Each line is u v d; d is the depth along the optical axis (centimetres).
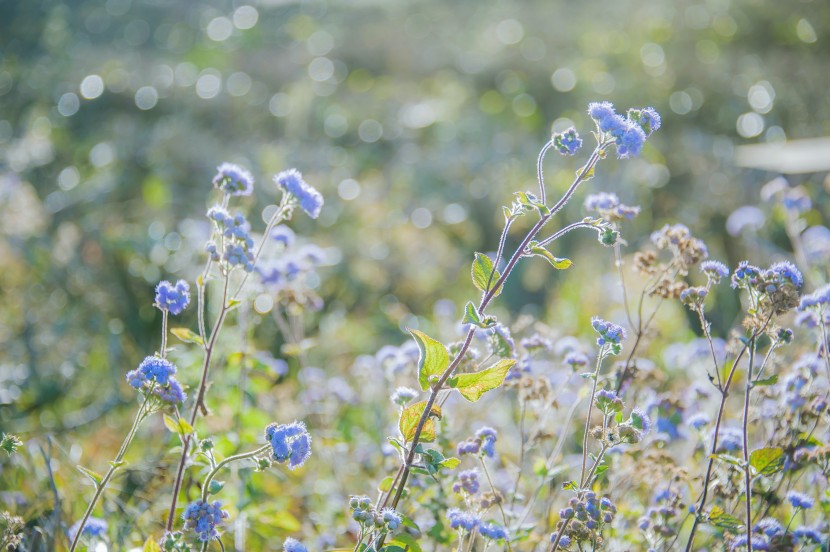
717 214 899
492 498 324
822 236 540
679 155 1046
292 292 453
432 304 833
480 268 289
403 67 1475
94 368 639
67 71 1375
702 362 474
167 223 845
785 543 317
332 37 1546
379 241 879
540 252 284
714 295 712
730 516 309
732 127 1245
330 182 995
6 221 782
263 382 479
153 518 384
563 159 1080
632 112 287
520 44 1485
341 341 702
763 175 931
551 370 473
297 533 415
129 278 714
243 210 525
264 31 1605
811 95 1279
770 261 652
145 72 1420
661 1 1492
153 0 1731
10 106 1269
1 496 385
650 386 415
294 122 1234
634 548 366
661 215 964
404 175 1053
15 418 527
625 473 378
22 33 1465
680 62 1355
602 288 746
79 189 941
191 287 659
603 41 1434
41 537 352
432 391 286
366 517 279
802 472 367
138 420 295
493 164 1071
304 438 275
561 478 413
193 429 309
